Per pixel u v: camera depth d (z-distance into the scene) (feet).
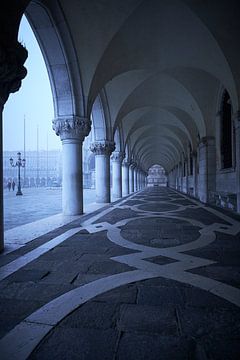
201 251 16.60
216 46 33.06
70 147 34.32
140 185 157.79
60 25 28.84
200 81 47.57
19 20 16.67
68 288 10.98
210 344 7.16
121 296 10.19
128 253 16.30
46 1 25.61
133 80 48.85
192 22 31.65
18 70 16.79
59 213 39.01
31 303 9.64
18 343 7.26
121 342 7.28
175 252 16.39
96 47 32.71
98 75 35.96
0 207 17.07
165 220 29.60
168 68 44.55
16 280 11.89
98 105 52.29
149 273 12.69
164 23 32.01
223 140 47.24
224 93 45.65
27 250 17.08
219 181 49.14
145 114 75.41
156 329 7.91
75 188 34.58
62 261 14.70
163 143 133.69
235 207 38.42
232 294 10.31
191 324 8.17
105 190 54.19
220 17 29.63
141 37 34.27
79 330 7.88
